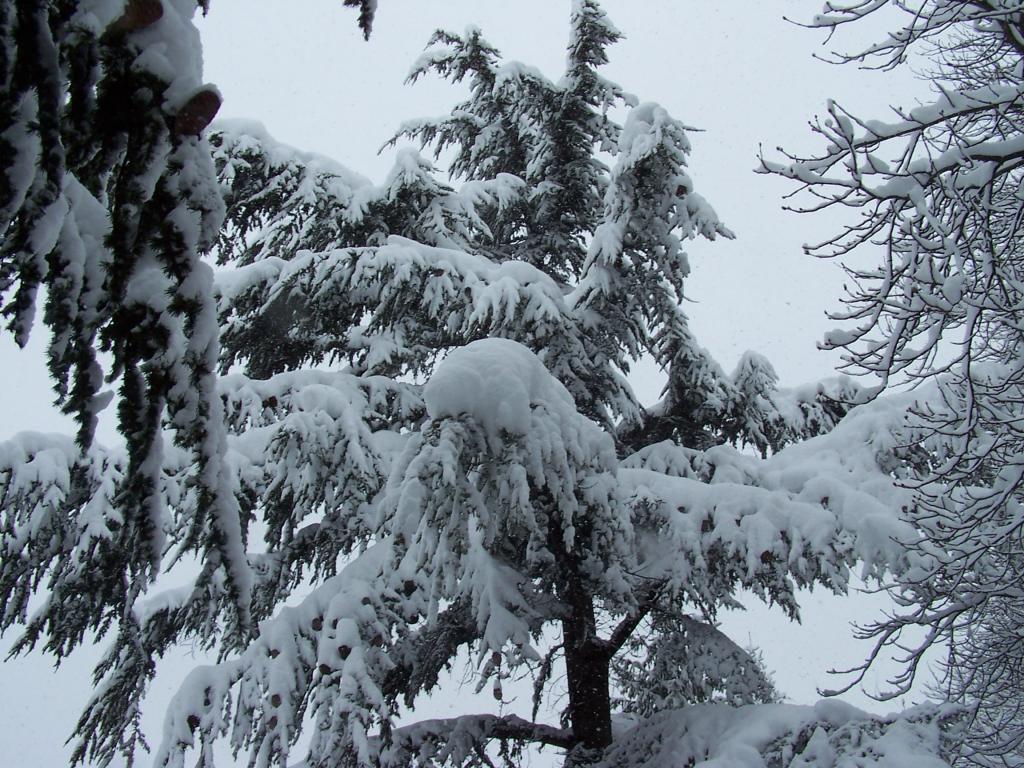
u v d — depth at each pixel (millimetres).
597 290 7242
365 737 5344
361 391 7359
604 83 8945
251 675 5879
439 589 5074
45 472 5961
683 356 7926
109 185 1720
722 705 6488
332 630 5805
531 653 5531
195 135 1560
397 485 5441
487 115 10602
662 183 6953
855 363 5656
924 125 5375
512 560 6660
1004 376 6566
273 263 7473
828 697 6305
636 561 6504
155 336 1590
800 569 6109
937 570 5785
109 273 1562
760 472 7262
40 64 1352
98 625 6434
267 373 8828
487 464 5453
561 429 5793
